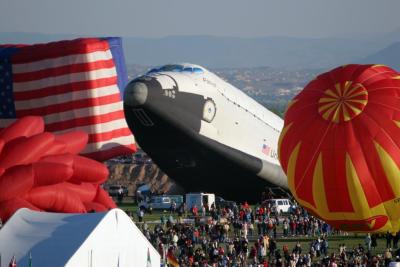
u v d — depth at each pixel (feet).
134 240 605.73
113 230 592.60
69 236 579.89
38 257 565.53
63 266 556.10
